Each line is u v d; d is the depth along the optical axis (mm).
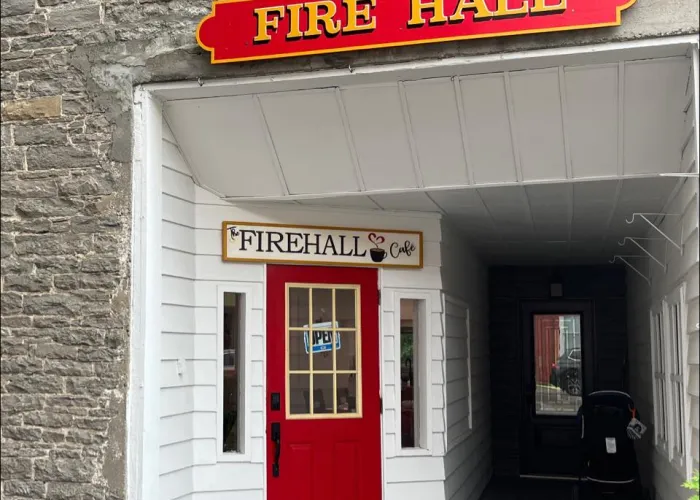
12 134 5656
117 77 5520
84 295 5422
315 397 6496
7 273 5551
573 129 5242
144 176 5434
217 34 5254
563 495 10039
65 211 5516
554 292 11820
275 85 5293
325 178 5930
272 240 6383
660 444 7648
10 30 5734
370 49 5027
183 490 5789
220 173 6039
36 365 5441
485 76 5035
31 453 5387
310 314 6535
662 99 4961
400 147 5586
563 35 4719
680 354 6016
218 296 6164
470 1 4820
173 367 5695
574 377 11945
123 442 5262
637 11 4617
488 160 5562
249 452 6180
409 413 6996
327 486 6422
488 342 11734
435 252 7168
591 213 7477
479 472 9992
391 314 6840
